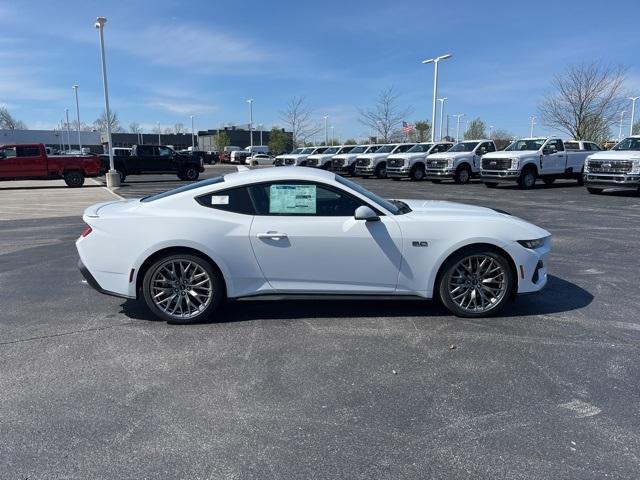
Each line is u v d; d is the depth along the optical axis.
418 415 3.12
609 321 4.71
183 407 3.22
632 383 3.52
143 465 2.64
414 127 52.19
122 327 4.61
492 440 2.85
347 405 3.23
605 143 38.62
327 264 4.59
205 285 4.63
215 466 2.63
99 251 4.57
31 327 4.62
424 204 5.43
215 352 4.05
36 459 2.70
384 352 4.03
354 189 4.72
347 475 2.56
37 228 10.82
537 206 13.91
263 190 4.63
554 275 6.41
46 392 3.41
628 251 7.89
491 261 4.69
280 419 3.07
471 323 4.66
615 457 2.69
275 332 4.46
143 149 26.50
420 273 4.66
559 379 3.58
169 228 4.51
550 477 2.53
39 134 83.88
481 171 20.56
